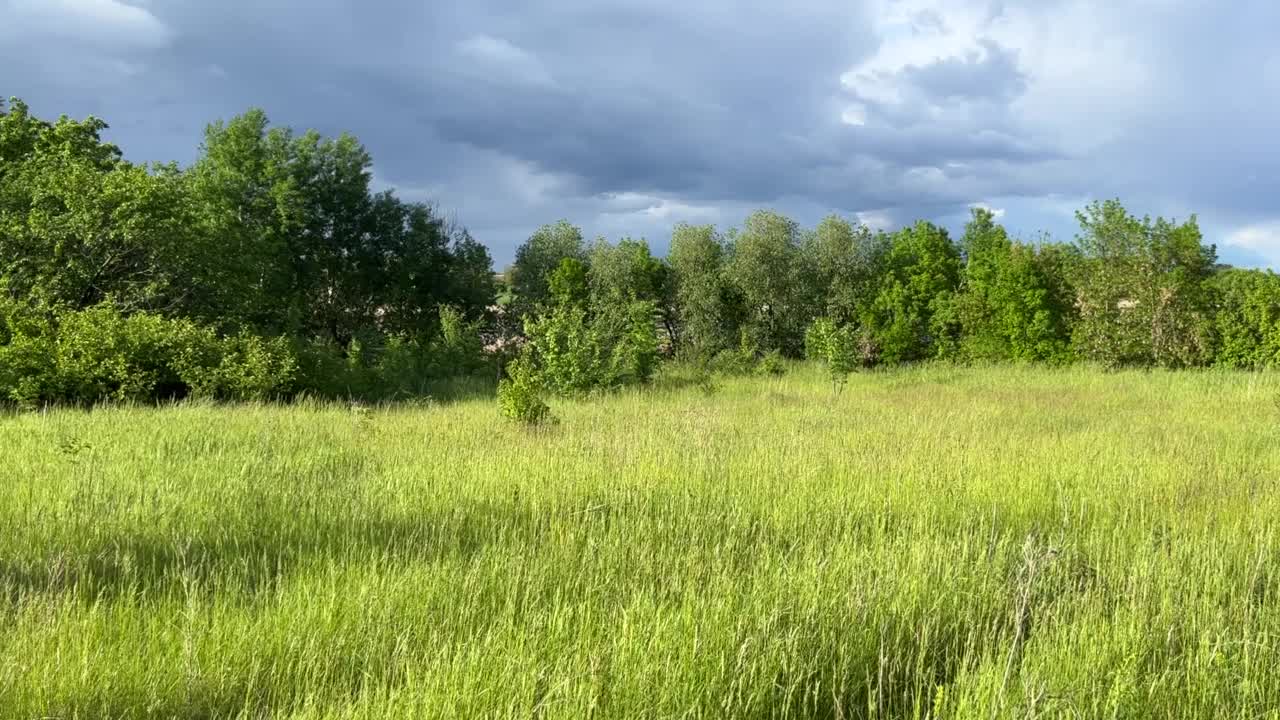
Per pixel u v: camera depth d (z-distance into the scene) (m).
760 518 6.64
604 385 20.19
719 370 27.94
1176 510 6.86
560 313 20.72
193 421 12.44
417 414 14.87
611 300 34.03
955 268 34.81
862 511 6.86
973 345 31.17
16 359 15.70
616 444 10.01
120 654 3.71
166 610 4.30
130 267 21.75
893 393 19.50
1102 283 26.84
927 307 33.88
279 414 14.08
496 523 6.34
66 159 22.41
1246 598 4.47
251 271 25.11
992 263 31.41
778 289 37.31
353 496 7.33
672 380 23.83
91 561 5.24
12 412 14.96
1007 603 4.54
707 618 4.07
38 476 7.77
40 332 17.38
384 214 36.00
